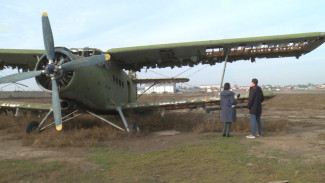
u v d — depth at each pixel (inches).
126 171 148.3
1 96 1601.9
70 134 270.4
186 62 366.6
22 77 252.5
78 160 174.7
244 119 413.4
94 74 279.6
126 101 406.9
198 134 281.4
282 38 280.4
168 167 154.7
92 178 135.8
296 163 156.8
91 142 232.8
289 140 230.7
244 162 161.6
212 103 310.7
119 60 350.6
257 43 293.1
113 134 274.1
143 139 260.2
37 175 141.6
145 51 315.6
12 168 155.5
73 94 254.7
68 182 129.6
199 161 166.2
